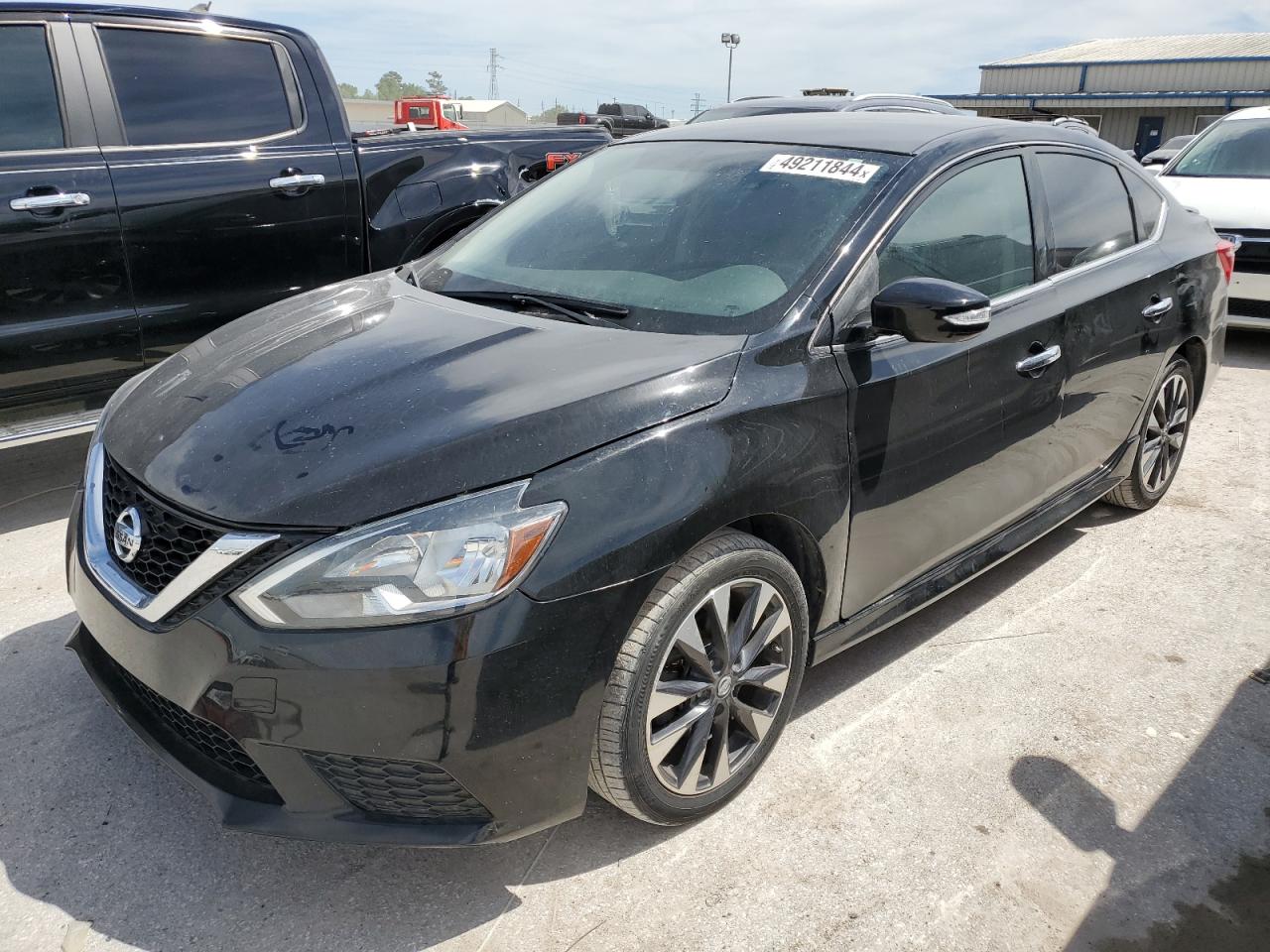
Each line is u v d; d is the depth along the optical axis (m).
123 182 3.96
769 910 2.14
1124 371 3.56
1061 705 2.91
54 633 3.12
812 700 2.89
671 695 2.16
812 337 2.41
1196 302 3.95
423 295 2.90
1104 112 37.25
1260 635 3.33
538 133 5.57
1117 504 4.23
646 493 2.03
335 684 1.82
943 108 11.06
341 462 1.98
